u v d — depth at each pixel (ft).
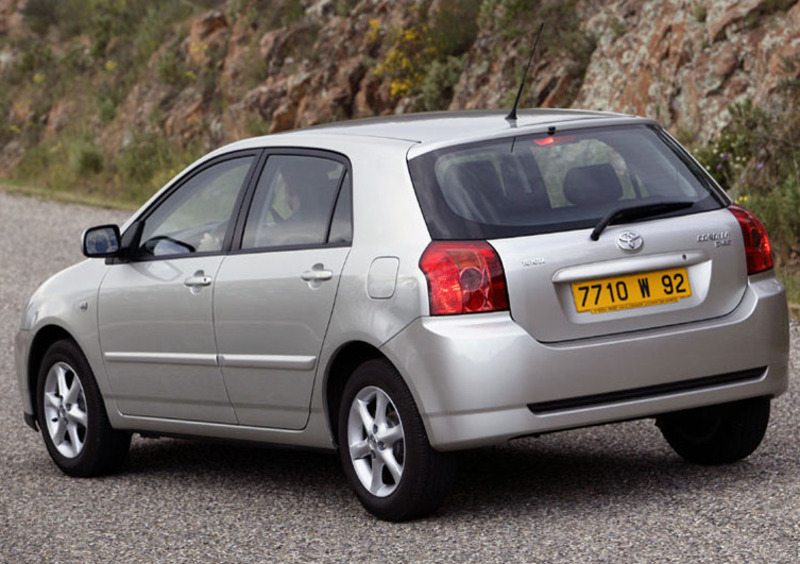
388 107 119.85
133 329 35.91
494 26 112.47
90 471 37.65
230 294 33.01
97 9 187.83
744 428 32.30
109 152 154.81
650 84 87.35
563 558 26.09
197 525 31.42
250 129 130.62
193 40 152.46
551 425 28.27
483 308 28.02
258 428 33.24
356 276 29.73
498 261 28.19
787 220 64.54
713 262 29.96
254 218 33.55
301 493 33.96
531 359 27.91
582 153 30.66
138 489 35.91
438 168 29.73
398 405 28.94
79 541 30.58
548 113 33.14
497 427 27.84
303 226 32.01
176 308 34.60
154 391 35.73
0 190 146.61
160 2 176.55
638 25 93.25
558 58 103.35
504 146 30.27
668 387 29.35
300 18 139.23
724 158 74.33
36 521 32.81
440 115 33.99
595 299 28.76
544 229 28.86
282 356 31.78
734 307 30.25
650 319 29.19
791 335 49.85
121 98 163.63
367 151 31.12
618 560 25.64
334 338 30.17
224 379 33.58
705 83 81.97
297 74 128.88
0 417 46.62
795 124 72.84
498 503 31.01
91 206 126.72
